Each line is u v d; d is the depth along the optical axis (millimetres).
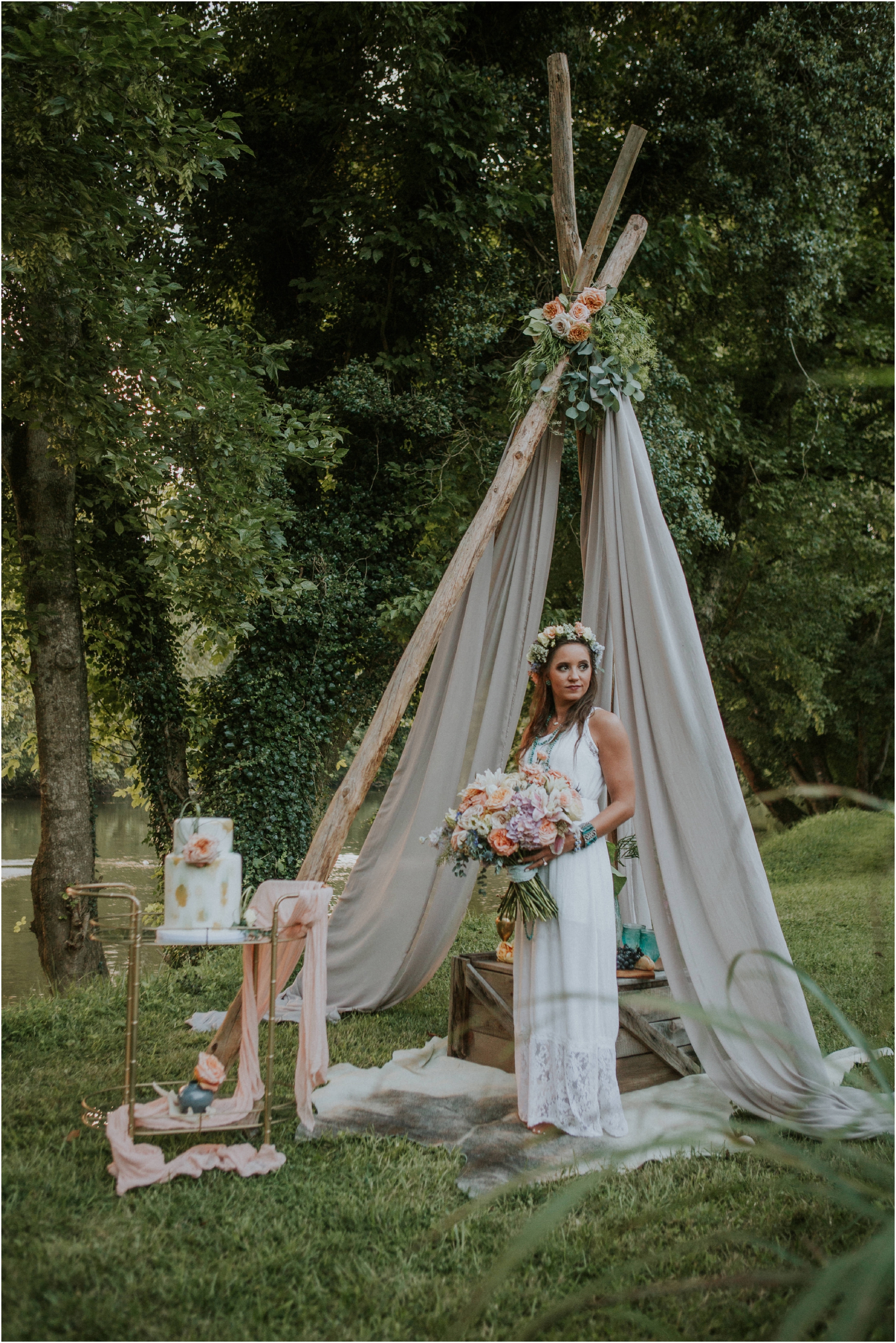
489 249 8203
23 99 4246
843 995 4867
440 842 3561
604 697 4195
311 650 7824
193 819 2949
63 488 7172
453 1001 3998
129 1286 2107
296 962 3299
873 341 12164
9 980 7578
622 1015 3594
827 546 12719
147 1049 3826
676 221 9062
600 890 3232
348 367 7758
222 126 5152
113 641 8047
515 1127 3127
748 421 12055
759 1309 2051
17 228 4531
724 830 3498
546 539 4520
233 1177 2688
